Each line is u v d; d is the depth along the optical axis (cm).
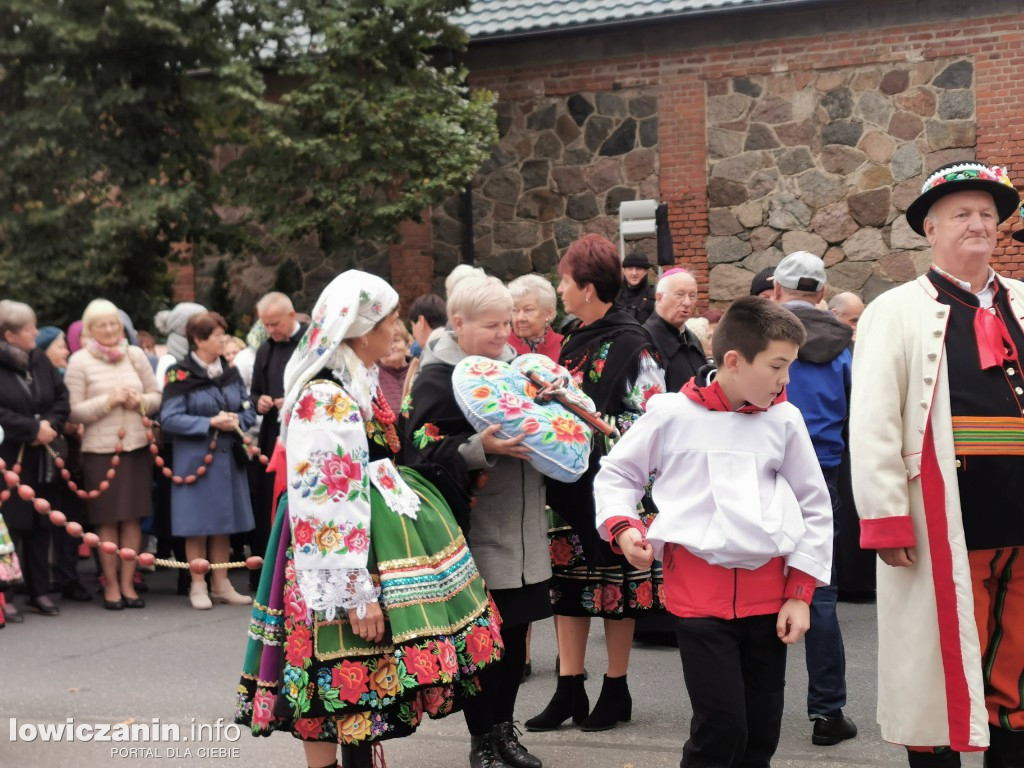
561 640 500
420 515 372
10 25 1395
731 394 356
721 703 346
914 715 362
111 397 790
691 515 354
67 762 473
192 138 1459
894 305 374
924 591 361
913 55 1341
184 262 1487
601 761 456
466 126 1416
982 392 361
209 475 800
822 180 1378
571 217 1473
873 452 365
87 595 837
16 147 1386
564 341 507
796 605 350
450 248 1527
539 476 440
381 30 1382
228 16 1431
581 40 1457
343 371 358
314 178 1412
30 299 1400
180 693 581
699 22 1407
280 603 360
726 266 1415
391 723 362
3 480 763
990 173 367
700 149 1419
